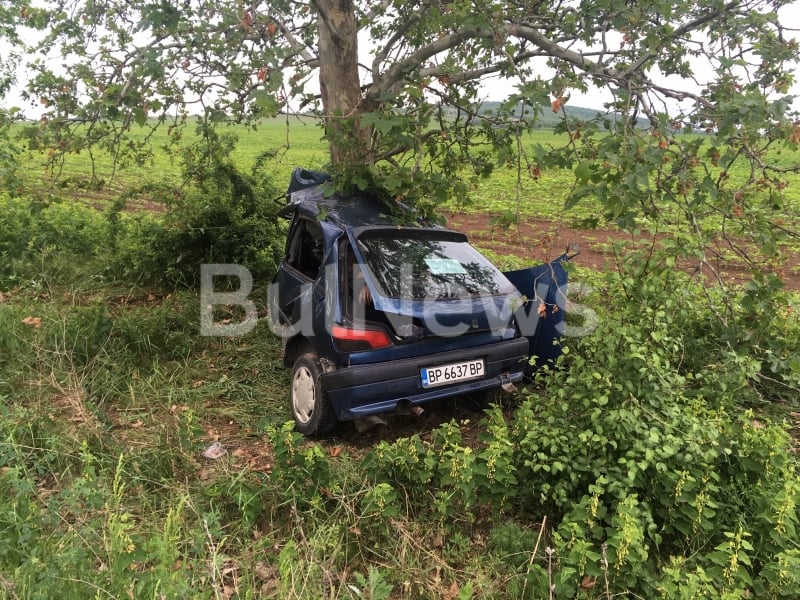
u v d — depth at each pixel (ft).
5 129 15.85
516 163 14.03
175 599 7.16
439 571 9.21
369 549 9.46
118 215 29.50
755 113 10.37
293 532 9.75
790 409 15.10
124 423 13.76
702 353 15.96
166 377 16.67
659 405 10.44
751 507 9.83
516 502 10.84
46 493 10.77
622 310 13.15
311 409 13.62
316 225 16.34
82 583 7.63
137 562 8.28
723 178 13.06
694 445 9.28
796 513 9.59
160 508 10.56
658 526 9.82
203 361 17.80
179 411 14.57
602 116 12.85
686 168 11.61
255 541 9.80
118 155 19.08
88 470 9.86
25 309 19.17
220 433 14.02
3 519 8.77
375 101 17.19
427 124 15.88
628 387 10.34
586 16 13.88
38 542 8.61
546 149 12.46
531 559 8.61
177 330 19.65
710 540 9.51
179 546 9.04
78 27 15.08
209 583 8.11
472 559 9.52
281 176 57.93
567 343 15.47
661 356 11.33
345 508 10.07
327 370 13.10
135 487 11.07
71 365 15.47
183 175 25.59
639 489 9.91
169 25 11.98
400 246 14.67
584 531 8.78
